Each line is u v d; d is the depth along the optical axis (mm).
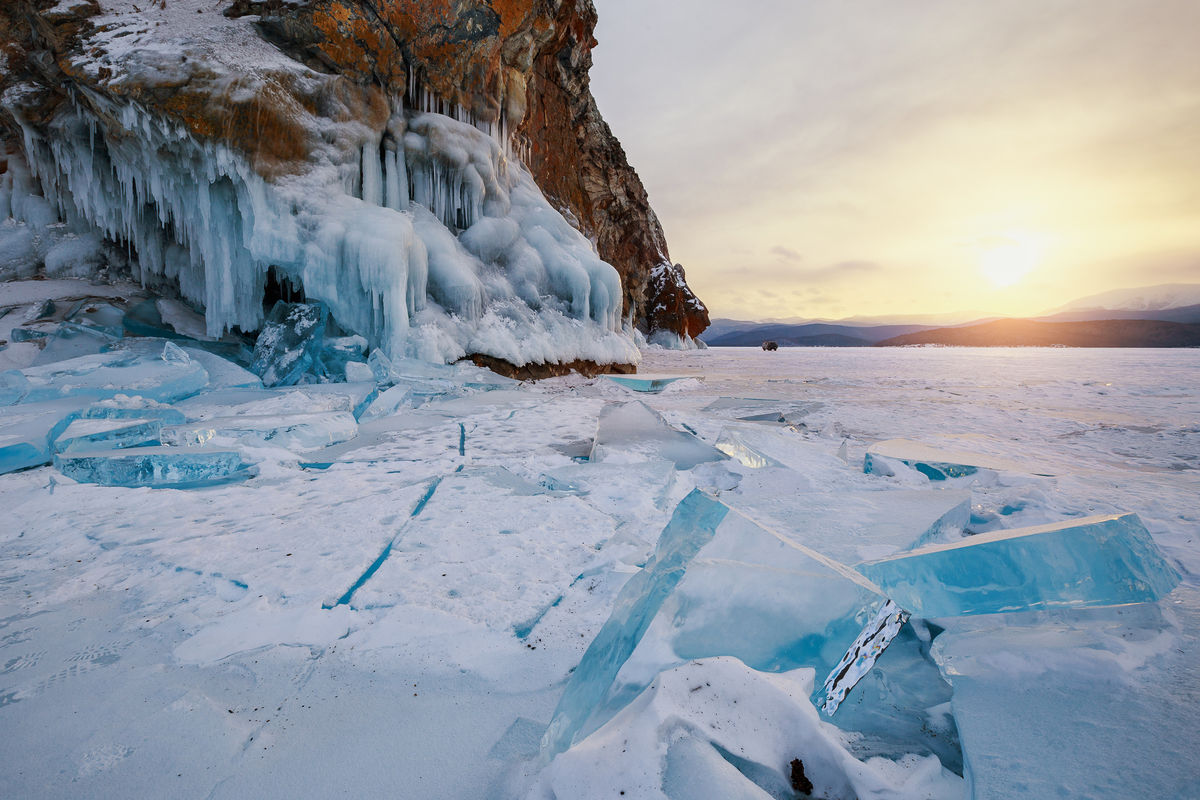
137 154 11398
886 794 1339
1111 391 13047
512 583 2838
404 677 2098
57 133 11938
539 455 5922
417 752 1696
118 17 11102
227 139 10594
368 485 4766
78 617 2574
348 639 2352
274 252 11320
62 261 13305
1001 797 1276
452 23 14039
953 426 8180
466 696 1983
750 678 1523
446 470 5289
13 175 13680
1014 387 14164
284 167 11336
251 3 11914
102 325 11625
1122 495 4102
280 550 3283
